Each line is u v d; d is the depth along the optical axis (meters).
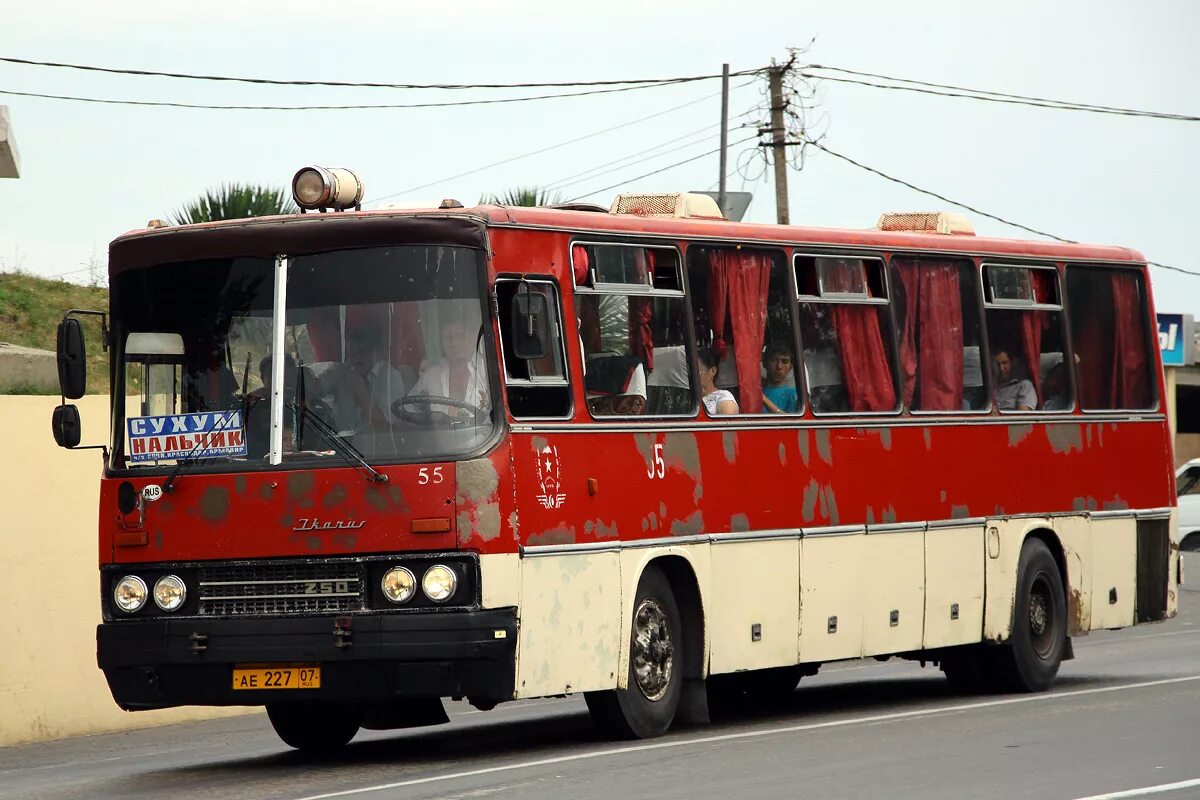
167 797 29.72
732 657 37.44
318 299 32.59
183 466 32.91
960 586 43.47
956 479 43.56
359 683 31.59
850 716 40.19
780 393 39.28
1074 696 42.66
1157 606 49.66
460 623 31.27
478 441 31.89
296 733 36.88
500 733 39.72
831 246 41.03
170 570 32.81
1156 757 30.88
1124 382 49.28
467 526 31.47
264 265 32.97
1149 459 49.66
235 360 32.88
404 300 32.31
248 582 32.31
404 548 31.53
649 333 36.09
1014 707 40.41
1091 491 47.66
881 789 27.72
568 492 33.44
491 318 32.34
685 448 36.47
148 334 33.62
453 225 32.38
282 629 31.81
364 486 31.77
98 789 31.95
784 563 38.75
